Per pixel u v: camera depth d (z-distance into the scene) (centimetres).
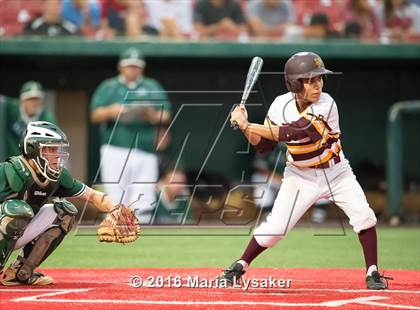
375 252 2091
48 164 1989
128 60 4688
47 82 6091
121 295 1878
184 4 5700
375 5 5825
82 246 3794
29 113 5056
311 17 5734
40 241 2089
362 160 6266
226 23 5709
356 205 2077
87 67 6066
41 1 5591
